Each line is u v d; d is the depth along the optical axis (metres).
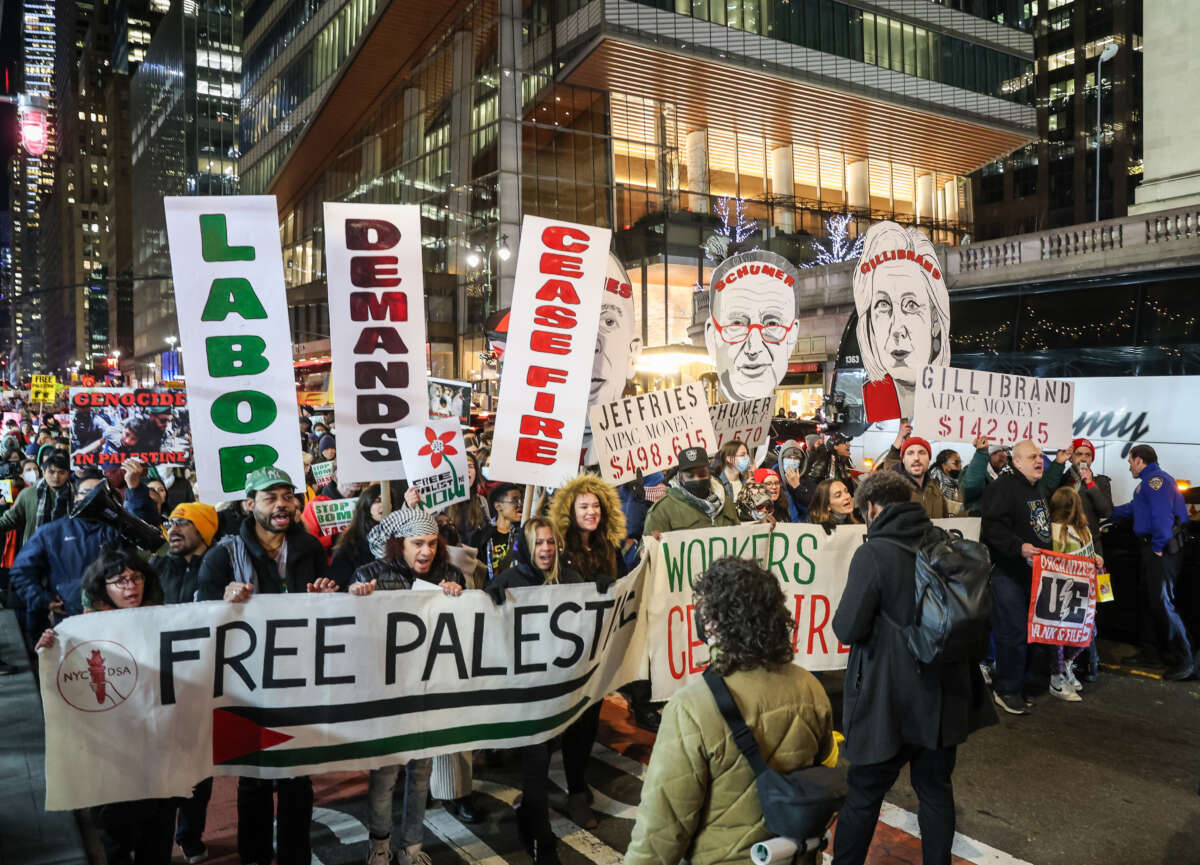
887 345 9.42
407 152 47.94
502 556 6.46
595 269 5.79
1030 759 5.79
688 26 40.62
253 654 3.91
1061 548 6.93
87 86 192.00
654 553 5.33
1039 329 12.17
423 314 5.59
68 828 4.53
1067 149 75.94
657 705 6.48
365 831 4.86
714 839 2.58
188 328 4.87
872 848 4.67
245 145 76.25
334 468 9.80
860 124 49.66
